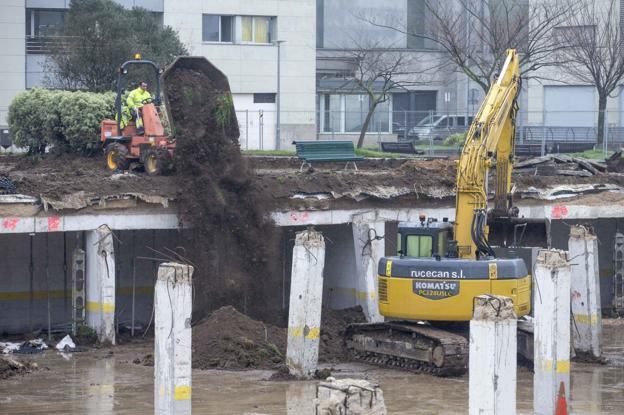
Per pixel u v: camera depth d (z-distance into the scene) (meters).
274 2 127.50
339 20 162.00
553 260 40.84
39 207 55.31
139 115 65.88
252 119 126.81
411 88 163.12
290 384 45.84
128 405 42.31
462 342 47.31
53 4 119.06
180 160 59.66
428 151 105.38
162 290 36.56
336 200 62.34
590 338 53.09
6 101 116.62
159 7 122.75
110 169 67.25
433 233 49.72
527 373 50.00
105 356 52.56
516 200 67.06
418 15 165.00
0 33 116.25
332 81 140.88
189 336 36.66
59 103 80.12
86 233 56.94
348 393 28.75
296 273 46.62
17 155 85.81
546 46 108.19
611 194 69.19
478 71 139.38
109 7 105.06
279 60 122.31
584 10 114.12
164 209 58.41
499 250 52.16
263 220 59.91
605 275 72.50
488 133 50.88
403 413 41.00
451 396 44.00
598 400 44.41
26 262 59.16
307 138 129.12
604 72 107.31
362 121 132.12
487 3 125.62
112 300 55.31
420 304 48.41
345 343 52.84
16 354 53.06
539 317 41.25
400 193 63.47
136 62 67.31
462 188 50.59
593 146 105.62
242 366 49.22
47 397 43.66
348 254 64.75
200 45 124.75
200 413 40.53
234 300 58.19
